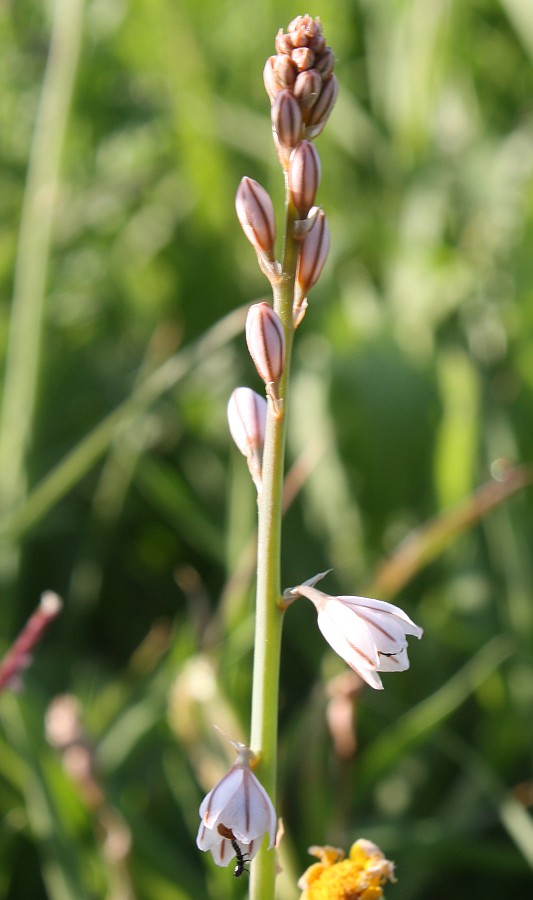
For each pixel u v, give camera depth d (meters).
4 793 0.47
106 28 0.72
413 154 0.73
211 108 0.68
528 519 0.59
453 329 0.68
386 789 0.53
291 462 0.64
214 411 0.66
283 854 0.43
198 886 0.45
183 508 0.56
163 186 0.75
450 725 0.56
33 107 0.72
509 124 0.76
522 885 0.51
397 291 0.68
